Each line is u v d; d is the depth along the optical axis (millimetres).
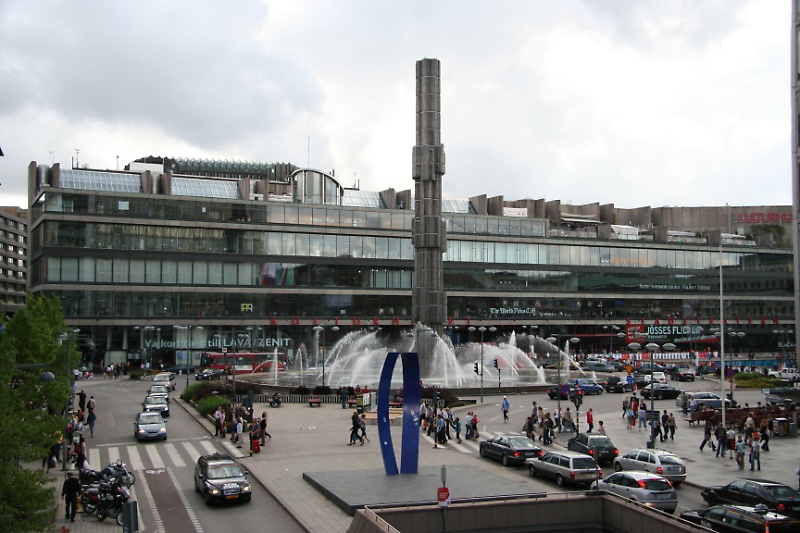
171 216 110562
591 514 27812
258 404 65000
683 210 160750
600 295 135375
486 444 40656
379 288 121062
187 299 110562
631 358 108000
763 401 68188
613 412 60781
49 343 42031
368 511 24656
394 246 122750
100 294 106375
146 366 103375
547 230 133125
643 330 135875
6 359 24031
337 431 49781
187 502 31328
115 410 62938
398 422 53188
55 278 104312
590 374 93375
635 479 29500
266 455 41281
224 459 33031
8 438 22500
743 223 162000
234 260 113625
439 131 77562
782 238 162250
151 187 117188
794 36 56312
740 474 36625
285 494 32031
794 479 35344
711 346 141500
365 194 142375
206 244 112438
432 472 35375
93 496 29781
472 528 26531
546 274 132125
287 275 116375
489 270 128375
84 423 49625
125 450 43594
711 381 90250
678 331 139250
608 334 134875
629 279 137750
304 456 40844
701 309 142375
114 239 107688
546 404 65438
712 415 52781
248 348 113438
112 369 101062
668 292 140125
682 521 24500
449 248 126188
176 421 56312
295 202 120875
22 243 175000
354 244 120500
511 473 36875
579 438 40406
